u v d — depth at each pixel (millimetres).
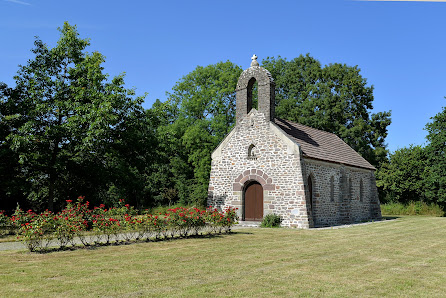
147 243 14477
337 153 27359
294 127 26109
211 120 36469
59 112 21078
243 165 23812
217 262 11047
